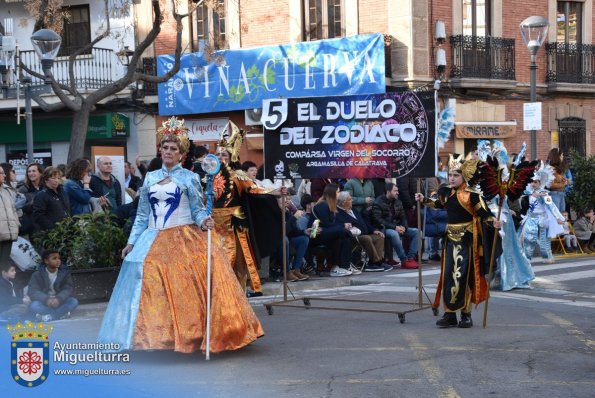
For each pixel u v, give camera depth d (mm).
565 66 25641
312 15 22969
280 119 10461
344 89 21953
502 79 24031
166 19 21969
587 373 6973
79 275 10828
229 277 7621
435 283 12727
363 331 8859
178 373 6973
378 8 22484
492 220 8820
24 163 23062
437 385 6586
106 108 23906
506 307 10414
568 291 11852
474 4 23938
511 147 24609
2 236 10555
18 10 24547
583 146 26328
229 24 23594
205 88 23234
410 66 22188
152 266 7332
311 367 7180
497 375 6898
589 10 26297
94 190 12984
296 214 13320
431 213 15766
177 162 7762
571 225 18094
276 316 9953
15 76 22609
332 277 13664
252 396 6281
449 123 9789
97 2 24031
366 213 15031
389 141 9828
